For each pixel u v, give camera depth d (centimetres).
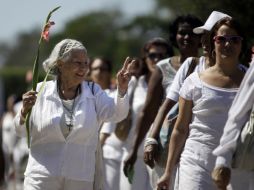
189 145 1271
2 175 1722
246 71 1270
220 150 1186
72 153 1363
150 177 1648
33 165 1373
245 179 1238
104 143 1902
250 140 1181
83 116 1368
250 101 1172
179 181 1290
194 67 1423
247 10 1995
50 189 1366
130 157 1664
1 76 9294
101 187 1402
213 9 2017
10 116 2917
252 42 1983
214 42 1293
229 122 1184
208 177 1255
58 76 1391
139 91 1850
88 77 2162
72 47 1376
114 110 1394
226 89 1248
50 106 1370
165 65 1622
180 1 2206
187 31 1591
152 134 1473
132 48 11194
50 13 1390
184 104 1280
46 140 1368
